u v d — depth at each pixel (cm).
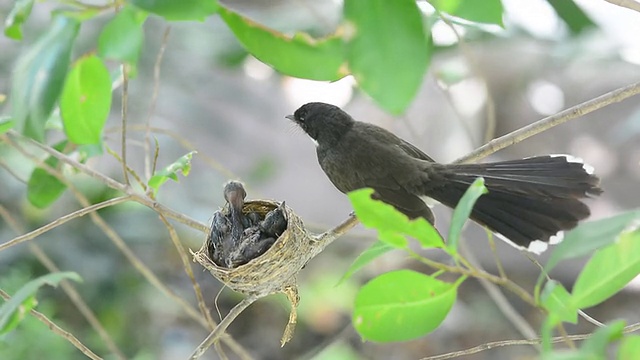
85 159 827
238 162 1755
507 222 671
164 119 1488
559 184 679
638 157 1830
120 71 751
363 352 1645
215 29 1301
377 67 375
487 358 1617
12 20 526
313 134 855
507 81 1703
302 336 1664
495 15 440
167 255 1605
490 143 700
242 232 741
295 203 1903
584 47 1030
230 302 1694
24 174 1252
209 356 1563
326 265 1773
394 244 429
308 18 1055
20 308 678
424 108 1778
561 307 410
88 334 1297
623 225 387
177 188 1544
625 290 1688
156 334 1465
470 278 1767
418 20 372
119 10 489
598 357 360
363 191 405
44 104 443
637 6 582
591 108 645
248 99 1816
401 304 451
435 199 761
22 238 658
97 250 1349
